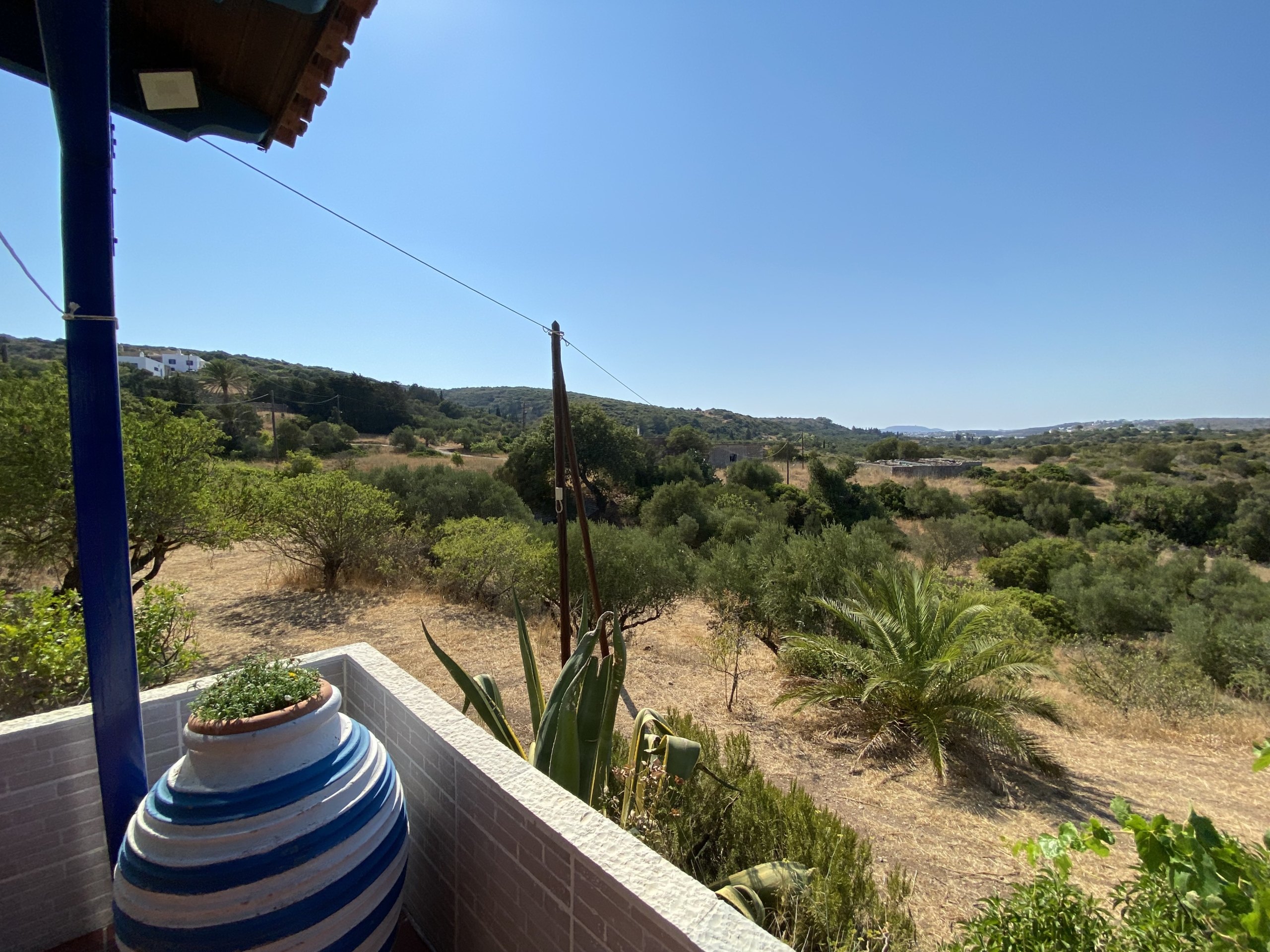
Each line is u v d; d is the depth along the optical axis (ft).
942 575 39.01
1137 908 5.07
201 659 20.12
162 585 23.62
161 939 4.17
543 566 31.50
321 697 5.04
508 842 4.62
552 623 29.71
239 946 4.17
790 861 9.75
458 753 5.28
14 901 5.53
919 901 12.71
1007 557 70.95
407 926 6.31
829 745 21.29
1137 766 20.88
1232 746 22.91
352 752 5.05
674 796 10.65
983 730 20.47
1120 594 49.42
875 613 24.81
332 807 4.60
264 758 4.58
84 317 4.81
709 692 25.40
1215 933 4.07
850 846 10.73
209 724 4.55
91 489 4.95
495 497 54.29
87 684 12.10
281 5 5.23
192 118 7.63
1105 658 31.07
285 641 24.85
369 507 33.83
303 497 32.65
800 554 30.96
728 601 30.09
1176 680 28.14
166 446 23.44
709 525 77.97
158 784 4.72
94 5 4.59
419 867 6.09
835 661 23.93
